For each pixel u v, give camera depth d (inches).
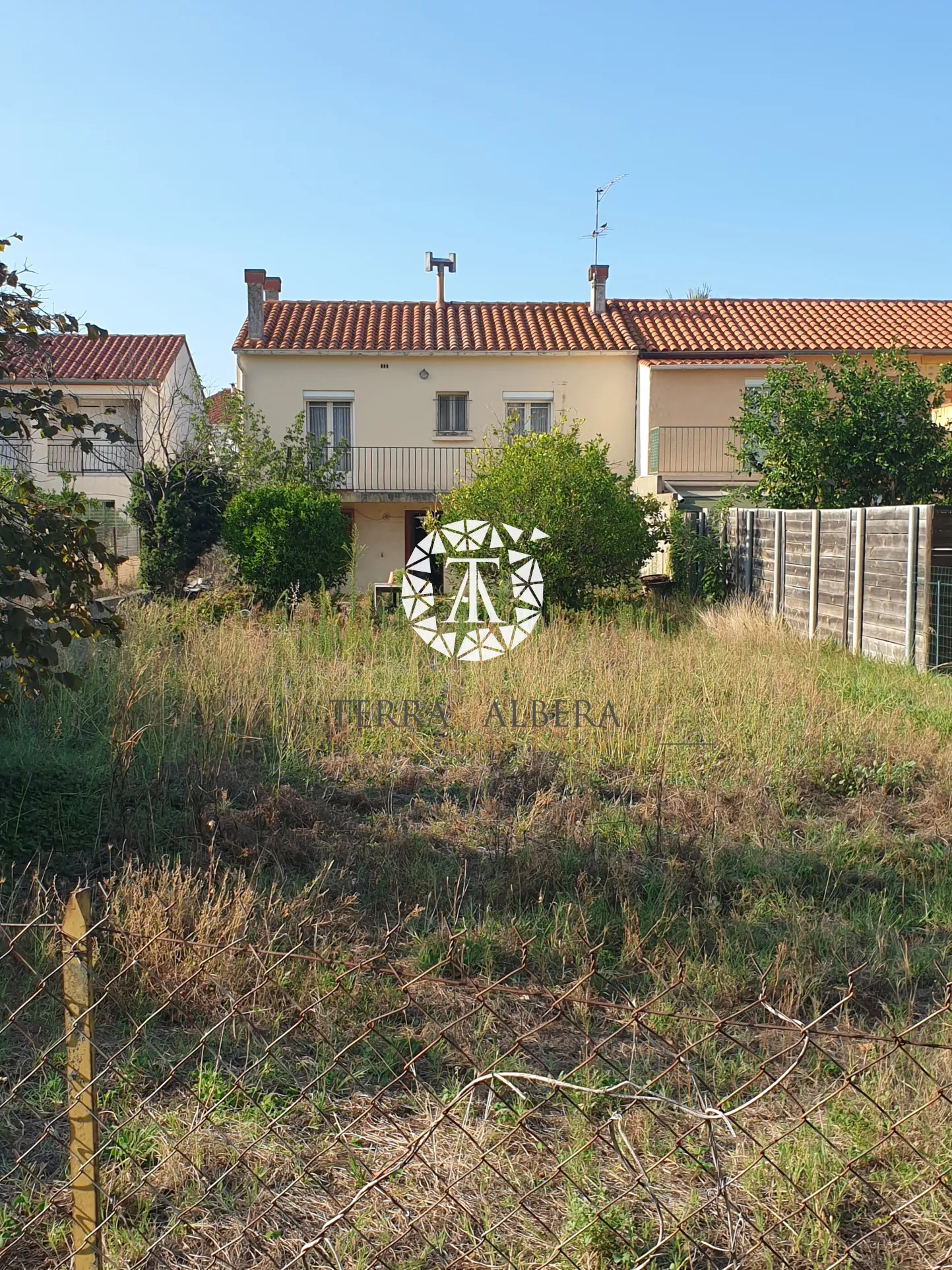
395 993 164.1
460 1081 142.9
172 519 780.0
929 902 214.5
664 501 870.4
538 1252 110.3
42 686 209.0
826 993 172.9
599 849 237.0
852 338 986.7
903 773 300.8
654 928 188.9
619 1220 114.0
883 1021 163.5
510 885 213.6
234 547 723.4
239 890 194.7
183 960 165.0
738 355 961.5
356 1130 131.3
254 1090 139.4
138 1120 131.4
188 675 349.7
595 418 998.4
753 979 174.9
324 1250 109.3
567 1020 159.5
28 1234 113.6
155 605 472.7
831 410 692.7
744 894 214.7
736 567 695.7
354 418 997.8
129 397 1025.5
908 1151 125.3
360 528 1008.2
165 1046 150.9
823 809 281.6
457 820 260.4
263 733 324.8
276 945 175.5
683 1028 157.6
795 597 590.9
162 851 227.8
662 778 291.0
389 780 294.4
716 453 940.6
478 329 1027.3
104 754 281.1
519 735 336.2
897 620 468.4
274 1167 123.6
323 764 303.4
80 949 96.9
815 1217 114.0
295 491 737.6
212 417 1233.4
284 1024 156.1
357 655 442.6
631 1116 132.4
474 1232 113.6
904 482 678.5
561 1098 137.8
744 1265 109.5
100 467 1030.4
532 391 997.2
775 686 381.4
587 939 188.2
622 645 467.5
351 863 229.0
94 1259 97.7
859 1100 136.7
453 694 369.7
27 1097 137.6
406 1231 107.3
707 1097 137.3
